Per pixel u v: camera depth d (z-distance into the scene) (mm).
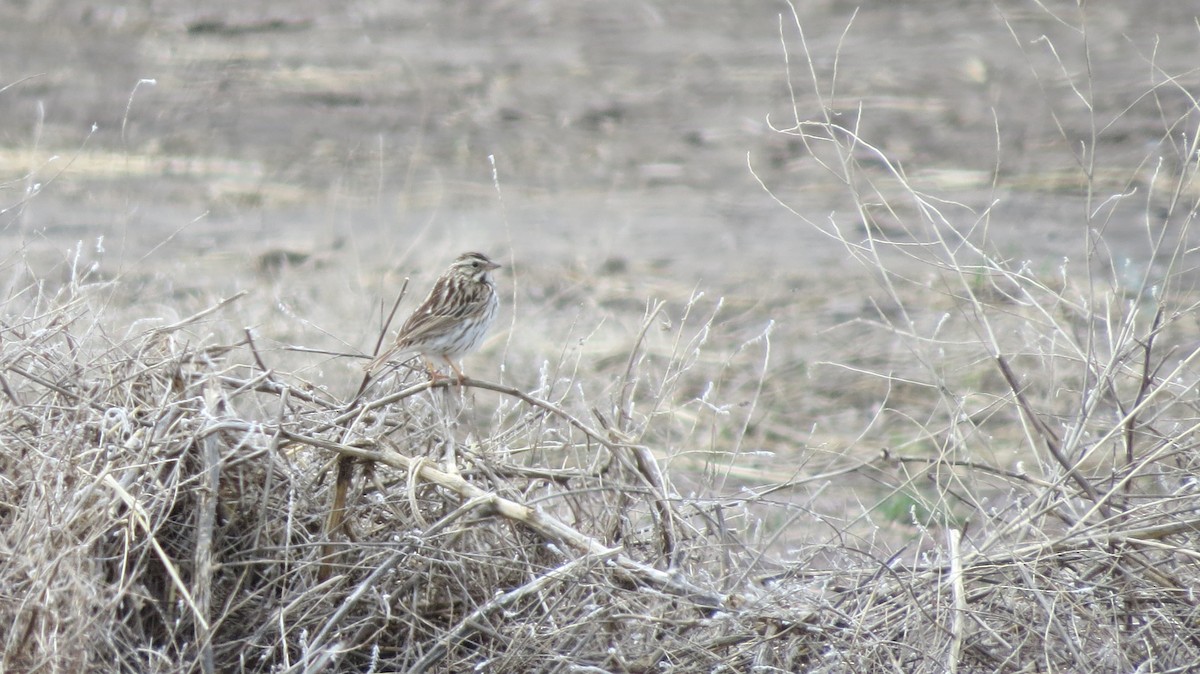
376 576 8211
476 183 25266
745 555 9305
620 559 8258
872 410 15070
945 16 34594
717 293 19359
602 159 26766
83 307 10625
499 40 34969
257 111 28906
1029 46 31375
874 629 8242
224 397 8664
